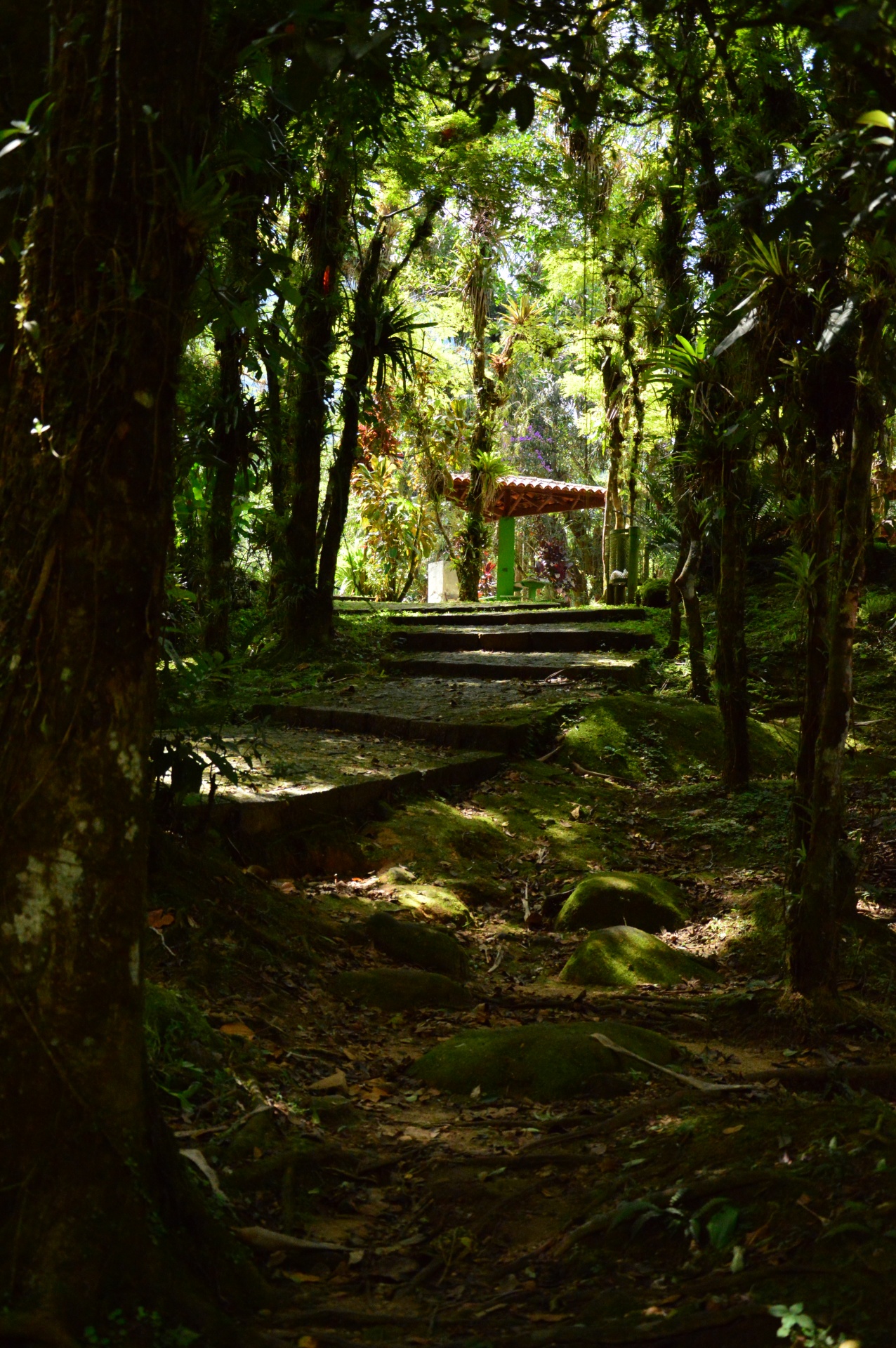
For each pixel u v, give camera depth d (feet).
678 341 23.76
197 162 8.69
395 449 60.54
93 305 7.86
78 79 7.95
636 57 11.56
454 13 8.40
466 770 26.21
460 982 17.56
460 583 63.62
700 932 20.38
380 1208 10.67
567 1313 8.33
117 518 7.97
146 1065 8.73
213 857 17.93
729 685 26.86
